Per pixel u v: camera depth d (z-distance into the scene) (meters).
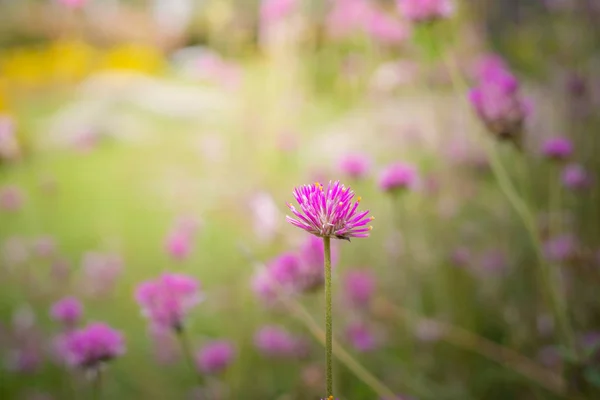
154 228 1.00
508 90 0.46
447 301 0.61
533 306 0.60
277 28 0.88
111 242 0.89
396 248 0.64
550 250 0.56
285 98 0.89
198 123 1.66
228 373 0.55
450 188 0.73
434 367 0.58
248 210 0.69
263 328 0.61
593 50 0.80
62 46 2.82
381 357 0.57
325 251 0.32
